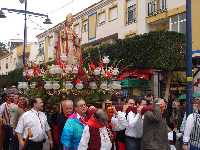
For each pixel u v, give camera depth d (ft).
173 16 82.17
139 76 68.28
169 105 56.18
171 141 36.24
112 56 69.77
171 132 36.70
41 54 143.23
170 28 82.89
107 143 25.96
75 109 28.07
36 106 31.14
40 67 44.14
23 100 39.40
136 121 32.94
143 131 30.45
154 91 69.97
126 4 99.86
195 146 31.42
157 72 69.92
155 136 30.01
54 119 33.65
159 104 30.66
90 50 72.95
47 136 31.99
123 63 67.26
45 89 39.40
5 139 37.93
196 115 31.45
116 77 42.52
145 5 91.20
